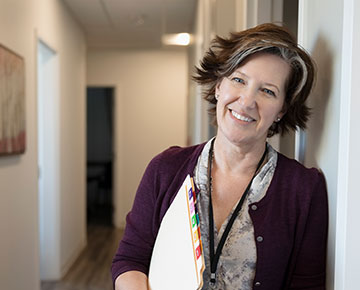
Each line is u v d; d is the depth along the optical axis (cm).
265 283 95
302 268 98
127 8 448
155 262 97
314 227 96
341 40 85
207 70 100
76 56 483
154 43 611
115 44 617
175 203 96
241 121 93
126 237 109
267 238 94
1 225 242
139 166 638
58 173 390
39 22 323
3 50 236
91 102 860
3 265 245
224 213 98
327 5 95
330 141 92
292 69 94
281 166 98
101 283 386
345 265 78
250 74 91
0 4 237
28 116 295
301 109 101
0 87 231
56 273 393
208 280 96
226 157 99
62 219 405
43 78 386
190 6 441
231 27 237
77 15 468
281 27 94
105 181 798
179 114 636
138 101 635
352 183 76
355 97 75
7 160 251
